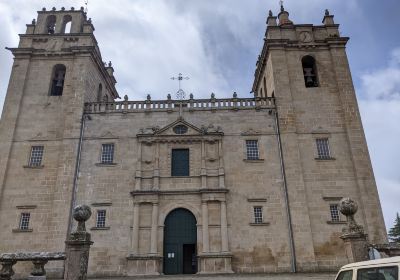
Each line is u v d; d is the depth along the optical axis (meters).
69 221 32.06
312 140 35.16
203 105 37.09
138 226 31.91
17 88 37.59
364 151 34.31
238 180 33.69
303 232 31.55
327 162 34.25
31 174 34.22
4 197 33.38
